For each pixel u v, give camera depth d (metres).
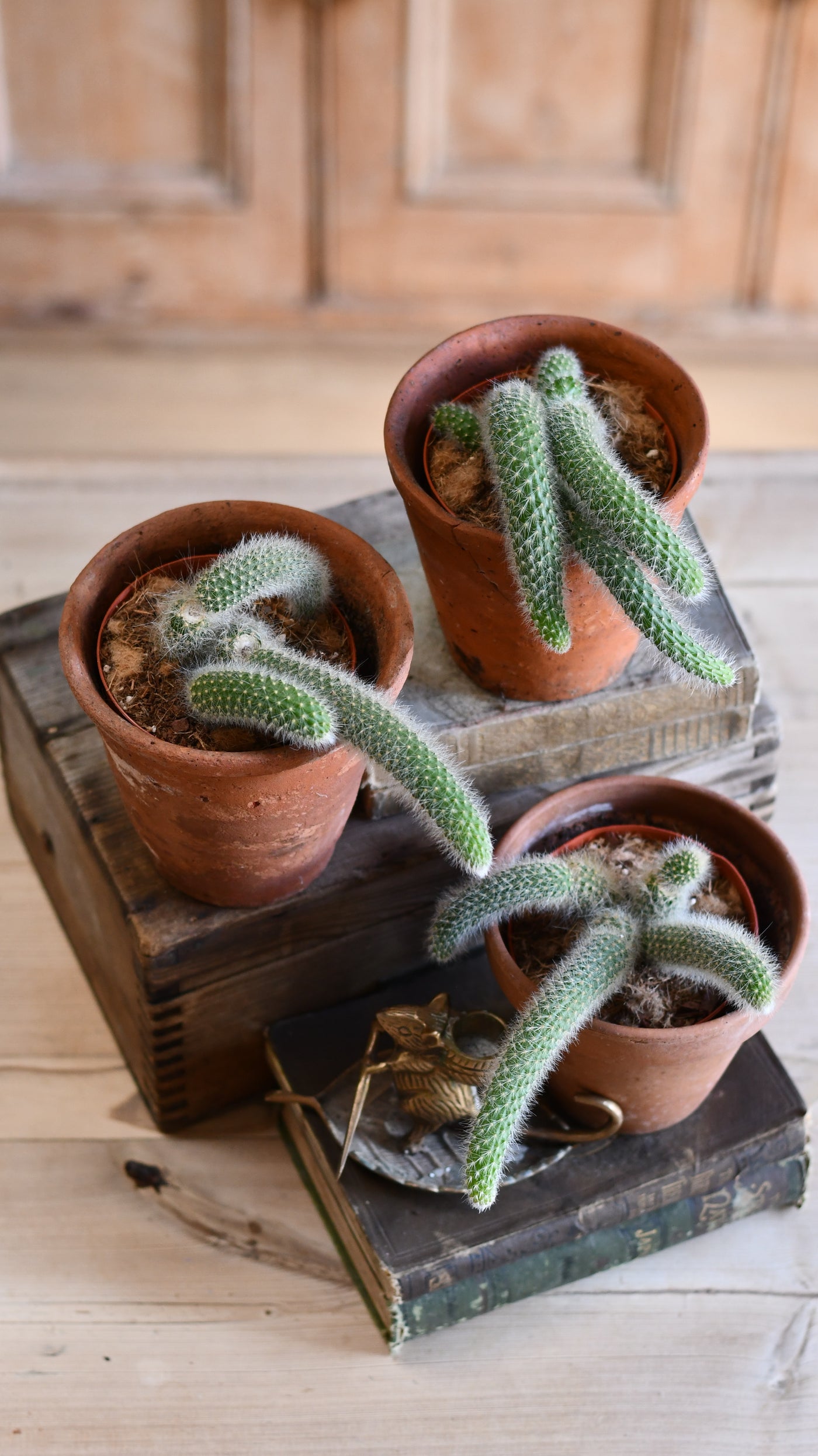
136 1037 1.03
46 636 1.09
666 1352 0.98
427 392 1.00
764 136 1.66
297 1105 1.01
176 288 1.80
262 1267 1.00
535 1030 0.90
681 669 0.91
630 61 1.60
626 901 0.96
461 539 0.94
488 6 1.54
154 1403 0.97
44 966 1.11
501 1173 0.94
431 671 1.04
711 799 1.00
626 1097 0.97
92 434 1.76
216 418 1.79
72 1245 1.01
